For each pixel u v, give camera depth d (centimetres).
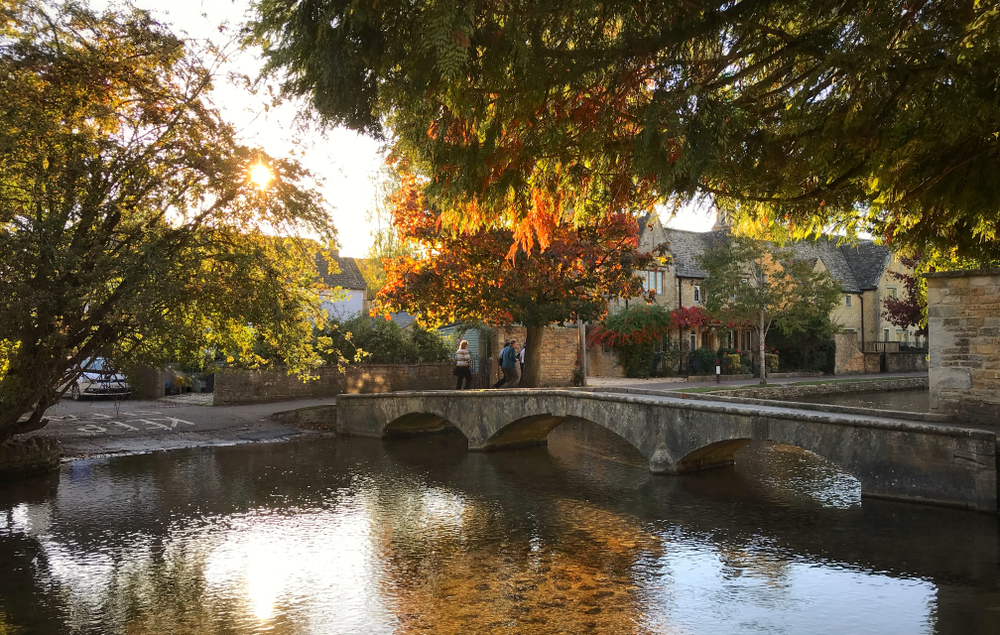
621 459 1558
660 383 3106
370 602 711
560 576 782
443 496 1184
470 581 770
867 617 657
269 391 2336
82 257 1077
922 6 488
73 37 1055
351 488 1255
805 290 3119
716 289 3166
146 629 651
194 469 1434
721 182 561
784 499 1130
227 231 1224
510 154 523
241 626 656
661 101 450
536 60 464
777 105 568
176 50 1098
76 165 1063
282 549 888
